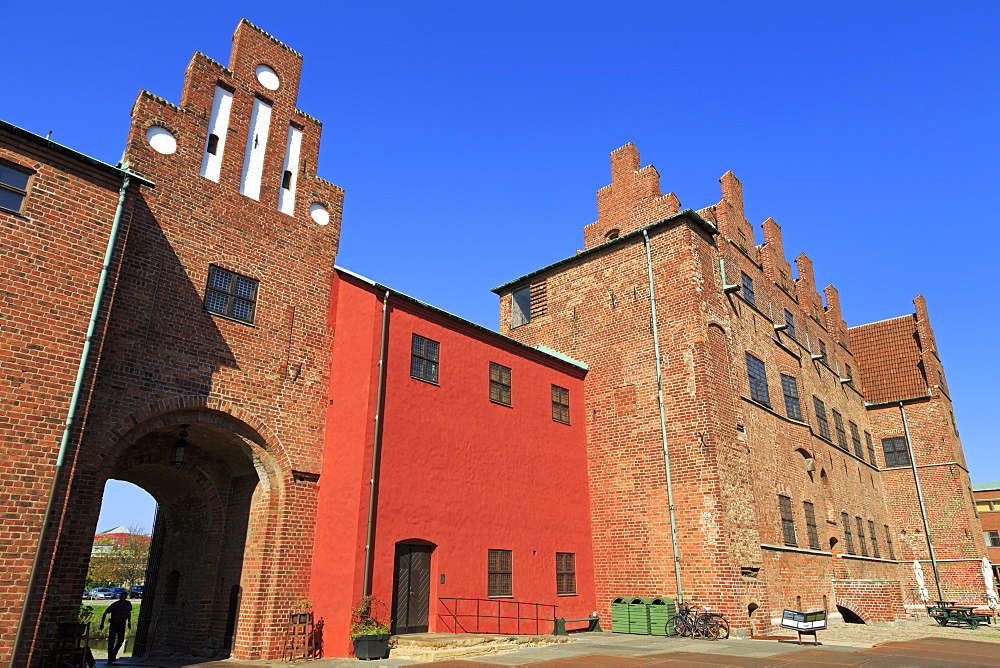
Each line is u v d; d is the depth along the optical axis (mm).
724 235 25109
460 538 17469
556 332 25781
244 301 15359
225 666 12758
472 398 19219
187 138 15211
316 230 17484
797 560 22859
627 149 28656
